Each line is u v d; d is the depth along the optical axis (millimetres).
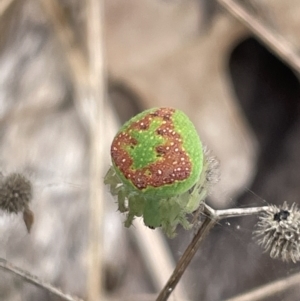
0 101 236
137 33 242
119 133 137
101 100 200
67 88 237
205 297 196
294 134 232
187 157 136
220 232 190
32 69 242
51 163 224
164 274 199
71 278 210
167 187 136
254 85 238
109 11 243
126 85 238
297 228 156
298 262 173
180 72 237
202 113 232
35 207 190
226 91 234
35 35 250
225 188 212
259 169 226
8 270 166
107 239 216
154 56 239
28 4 240
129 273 214
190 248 154
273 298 175
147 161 136
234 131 229
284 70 238
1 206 163
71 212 218
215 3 238
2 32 232
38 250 206
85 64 225
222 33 237
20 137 229
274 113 235
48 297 191
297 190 221
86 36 228
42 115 234
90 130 212
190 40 239
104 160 197
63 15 232
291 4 224
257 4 224
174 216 141
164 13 243
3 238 196
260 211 156
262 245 161
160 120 137
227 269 195
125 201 141
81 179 222
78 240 216
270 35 199
